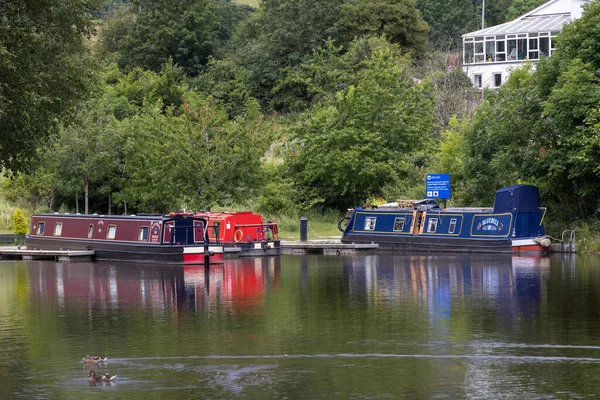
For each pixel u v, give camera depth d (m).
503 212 65.62
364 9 133.75
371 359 31.25
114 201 92.31
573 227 65.50
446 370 29.64
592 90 61.69
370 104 91.88
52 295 47.59
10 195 94.75
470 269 55.78
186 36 139.75
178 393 27.53
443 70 120.12
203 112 82.31
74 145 87.88
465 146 75.50
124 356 32.22
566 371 29.33
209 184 80.75
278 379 28.88
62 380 29.14
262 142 82.44
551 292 45.00
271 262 64.12
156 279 54.09
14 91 53.66
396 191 86.19
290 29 134.75
